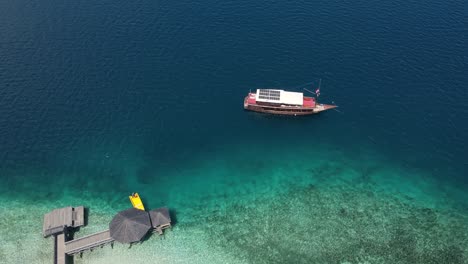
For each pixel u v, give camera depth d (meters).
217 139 103.62
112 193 89.62
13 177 92.12
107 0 152.38
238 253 78.50
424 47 131.00
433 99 113.19
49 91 113.12
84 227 81.81
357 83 118.69
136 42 132.25
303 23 142.38
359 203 88.56
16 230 80.88
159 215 80.25
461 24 141.50
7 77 116.56
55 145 99.38
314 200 89.25
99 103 110.50
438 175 94.94
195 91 115.94
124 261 76.44
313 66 124.50
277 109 109.38
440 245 80.31
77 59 124.31
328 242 80.62
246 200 89.12
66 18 141.62
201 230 82.44
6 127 102.75
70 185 90.94
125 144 100.75
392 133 105.00
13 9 144.75
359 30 138.75
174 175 94.38
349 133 105.56
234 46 132.00
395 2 153.50
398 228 83.38
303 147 102.31
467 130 104.88
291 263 77.00
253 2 153.50
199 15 146.00
